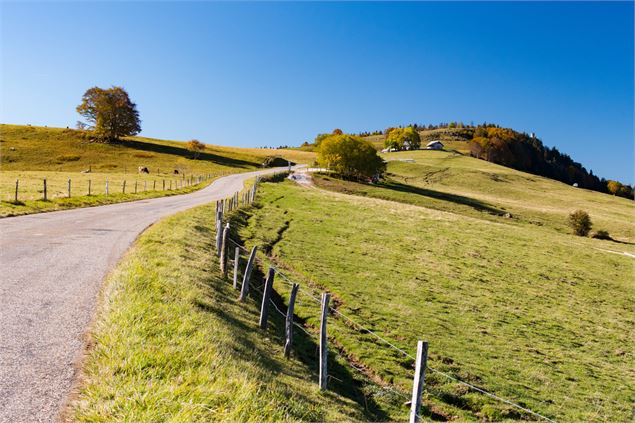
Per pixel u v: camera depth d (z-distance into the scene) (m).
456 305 24.25
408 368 15.52
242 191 64.94
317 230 39.75
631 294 32.19
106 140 136.75
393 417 11.78
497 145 196.38
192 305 12.20
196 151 134.38
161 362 7.64
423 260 33.34
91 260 15.88
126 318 9.41
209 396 6.67
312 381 11.62
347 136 104.06
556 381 16.67
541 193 115.62
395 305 22.52
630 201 123.31
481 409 13.61
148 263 15.72
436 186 109.56
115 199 41.22
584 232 65.56
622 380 17.78
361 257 31.91
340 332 17.53
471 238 43.31
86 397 6.52
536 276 33.38
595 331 23.77
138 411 6.02
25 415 6.00
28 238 19.14
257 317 15.66
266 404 7.20
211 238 27.34
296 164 152.62
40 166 100.25
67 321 9.64
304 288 22.92
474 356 17.78
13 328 8.99
